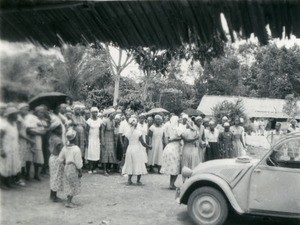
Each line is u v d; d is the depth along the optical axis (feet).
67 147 21.02
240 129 36.63
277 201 18.34
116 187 28.43
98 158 33.01
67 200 21.08
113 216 20.54
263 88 107.86
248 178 18.83
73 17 5.88
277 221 22.18
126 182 30.55
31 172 16.25
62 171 20.85
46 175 19.86
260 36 5.07
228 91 112.47
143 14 5.50
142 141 29.63
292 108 108.47
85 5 5.62
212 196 19.43
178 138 28.12
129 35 5.88
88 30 6.05
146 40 5.84
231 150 35.86
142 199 25.03
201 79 101.04
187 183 19.98
